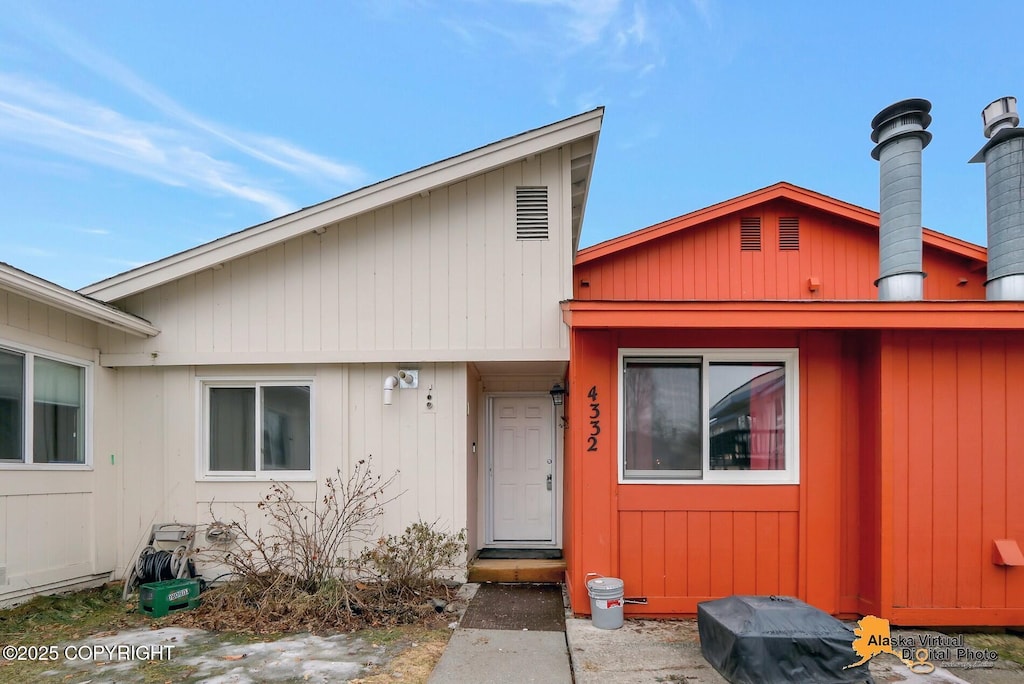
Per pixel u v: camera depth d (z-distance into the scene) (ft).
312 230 20.36
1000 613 16.19
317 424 21.08
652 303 16.11
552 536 24.67
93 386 20.72
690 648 14.61
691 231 30.14
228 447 21.61
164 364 21.07
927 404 16.67
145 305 21.26
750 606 13.04
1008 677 13.32
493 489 24.98
